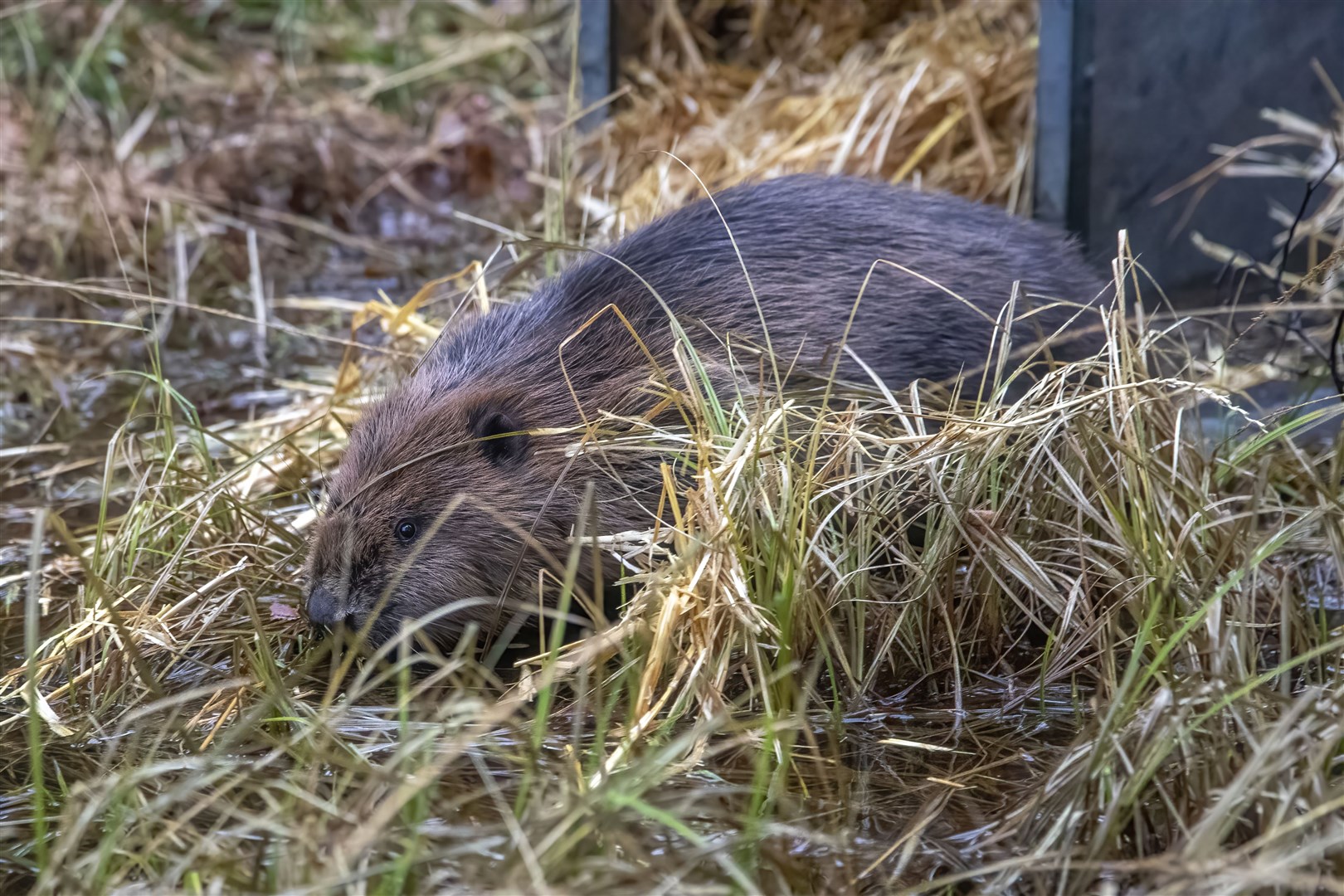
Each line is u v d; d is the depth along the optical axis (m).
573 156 11.66
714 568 5.53
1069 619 5.81
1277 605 5.98
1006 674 6.07
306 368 10.22
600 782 4.71
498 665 6.42
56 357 10.33
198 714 5.60
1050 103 9.87
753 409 6.64
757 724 5.22
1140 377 6.52
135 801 4.78
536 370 6.86
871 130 11.19
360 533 6.32
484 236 12.98
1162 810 4.61
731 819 4.70
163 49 15.66
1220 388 6.60
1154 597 5.64
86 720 5.72
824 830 4.72
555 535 6.54
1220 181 10.04
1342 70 9.94
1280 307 6.80
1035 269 7.57
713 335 6.80
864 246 7.28
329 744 5.14
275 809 4.53
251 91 15.41
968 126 11.44
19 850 4.69
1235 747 4.71
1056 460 6.15
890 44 12.17
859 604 5.86
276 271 12.19
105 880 4.30
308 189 13.83
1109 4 9.70
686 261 7.18
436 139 14.70
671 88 12.81
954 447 6.11
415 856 4.14
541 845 4.19
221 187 13.59
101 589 5.52
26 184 12.97
